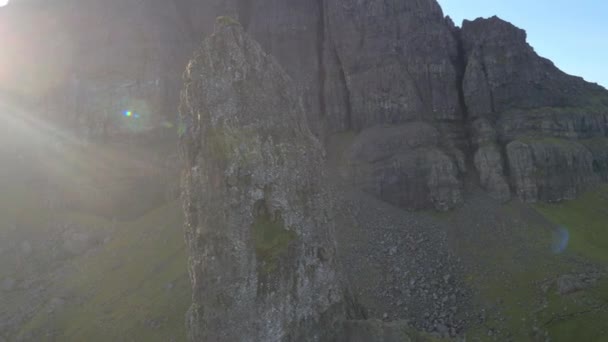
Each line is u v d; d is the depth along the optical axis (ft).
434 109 453.99
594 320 244.42
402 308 289.33
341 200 392.47
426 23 488.44
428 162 401.29
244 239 172.04
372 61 477.77
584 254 307.17
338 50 501.15
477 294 295.48
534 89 450.71
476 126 431.02
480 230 352.90
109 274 361.51
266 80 199.41
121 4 576.61
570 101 460.14
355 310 196.13
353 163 428.56
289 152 189.26
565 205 377.71
